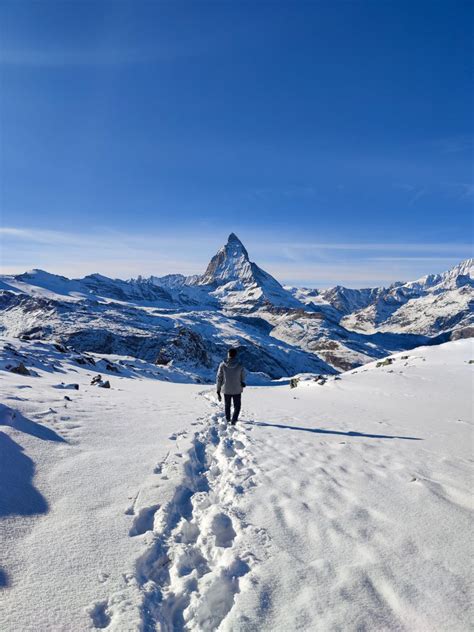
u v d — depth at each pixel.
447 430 10.10
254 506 5.11
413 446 8.26
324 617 3.05
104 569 3.55
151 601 3.27
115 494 5.07
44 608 2.96
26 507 4.39
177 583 3.57
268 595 3.32
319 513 4.89
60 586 3.24
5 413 6.59
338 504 5.15
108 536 4.09
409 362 33.91
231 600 3.41
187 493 5.59
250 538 4.28
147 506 4.82
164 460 6.54
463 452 7.73
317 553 3.98
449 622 2.97
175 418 10.58
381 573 3.61
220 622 3.16
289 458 7.35
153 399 14.86
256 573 3.64
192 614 3.19
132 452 6.77
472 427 10.47
